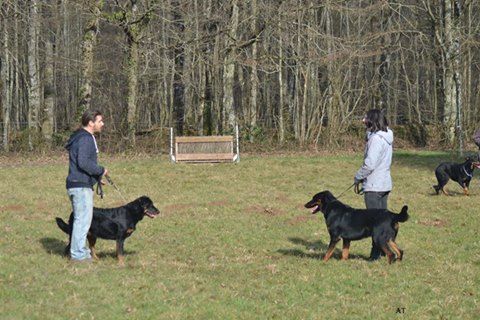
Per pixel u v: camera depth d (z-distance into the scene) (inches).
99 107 1502.2
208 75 1275.8
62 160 952.9
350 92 1309.1
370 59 1534.2
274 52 1364.4
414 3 1414.9
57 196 598.2
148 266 337.7
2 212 511.8
